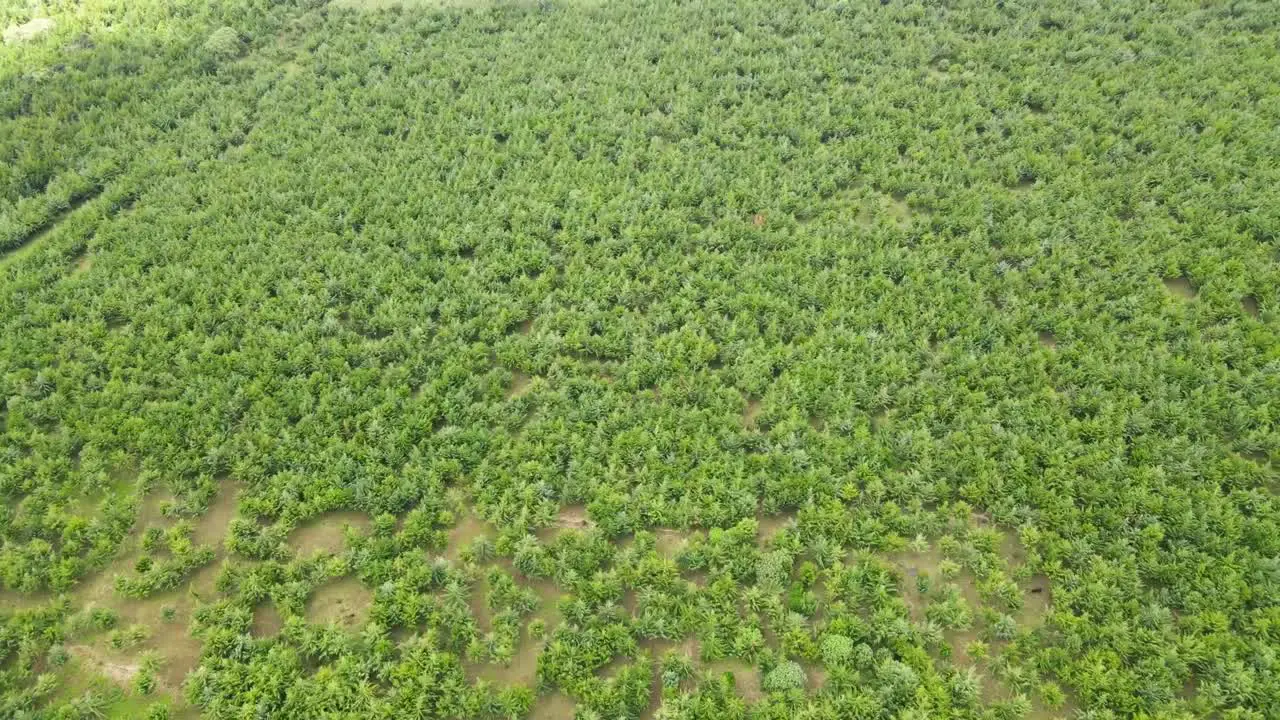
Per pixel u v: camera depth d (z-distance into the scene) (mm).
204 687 21594
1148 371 27547
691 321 30141
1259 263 30469
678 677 21984
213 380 28156
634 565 24188
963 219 33375
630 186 35719
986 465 25734
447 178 35969
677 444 26562
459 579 23812
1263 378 27016
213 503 26062
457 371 28750
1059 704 21125
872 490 25203
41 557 24172
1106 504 24734
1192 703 21000
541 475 25938
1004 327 29547
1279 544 23266
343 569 24047
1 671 22062
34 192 35531
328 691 21297
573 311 30594
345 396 27844
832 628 22562
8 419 27000
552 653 22109
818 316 30281
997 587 23266
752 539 24578
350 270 32125
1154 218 32656
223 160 36969
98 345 29453
